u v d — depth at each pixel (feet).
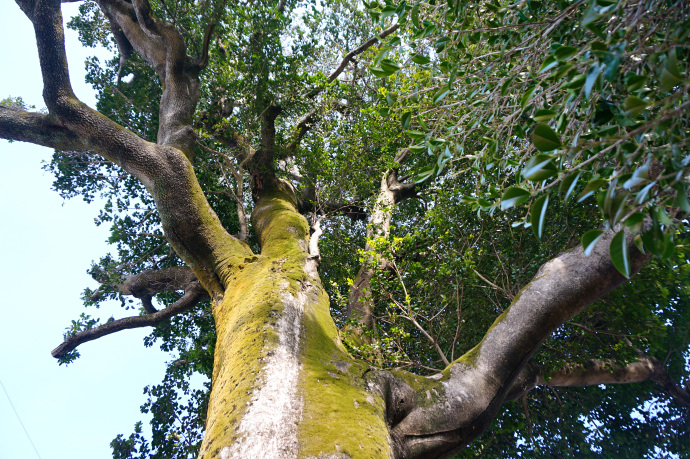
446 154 10.09
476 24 10.50
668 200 5.50
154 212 33.27
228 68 27.37
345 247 32.35
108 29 37.32
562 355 20.67
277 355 11.64
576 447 26.61
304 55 30.19
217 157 31.60
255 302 14.23
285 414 9.69
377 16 10.02
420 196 33.42
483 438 25.53
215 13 27.35
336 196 30.55
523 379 16.89
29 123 18.53
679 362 26.30
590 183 5.12
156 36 26.78
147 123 33.27
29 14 18.06
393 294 22.25
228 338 13.41
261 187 29.07
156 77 34.27
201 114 31.40
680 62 6.45
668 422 27.17
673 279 20.25
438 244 24.12
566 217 20.89
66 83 18.56
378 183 33.53
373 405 10.93
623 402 27.43
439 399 12.42
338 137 30.40
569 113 7.59
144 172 19.13
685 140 5.20
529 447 26.40
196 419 28.12
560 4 8.12
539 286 14.03
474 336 22.91
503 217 22.84
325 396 10.59
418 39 10.22
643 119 6.55
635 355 22.29
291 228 21.70
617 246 4.79
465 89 10.68
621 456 26.32
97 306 30.91
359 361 13.14
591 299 13.35
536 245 22.54
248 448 8.77
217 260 18.84
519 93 9.78
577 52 6.15
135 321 27.17
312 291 15.99
